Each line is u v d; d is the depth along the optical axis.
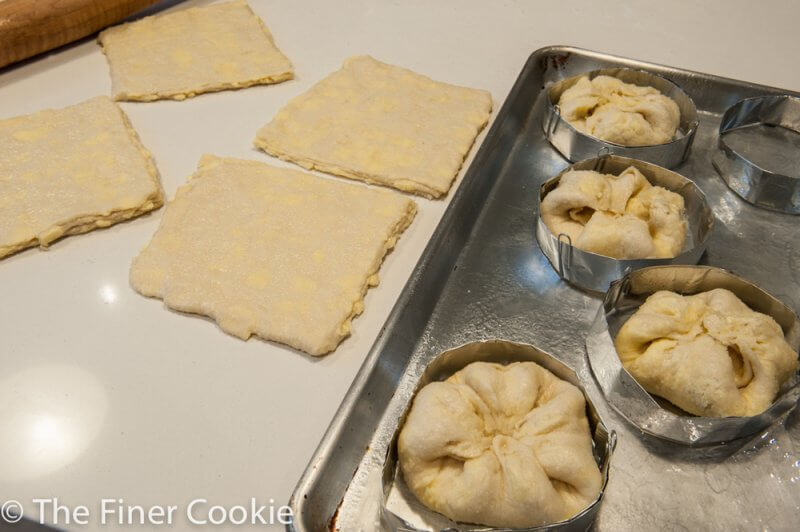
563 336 1.19
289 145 1.45
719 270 1.17
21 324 1.15
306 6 1.94
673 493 0.99
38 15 1.60
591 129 1.48
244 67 1.66
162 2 1.92
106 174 1.36
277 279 1.18
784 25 1.87
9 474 0.96
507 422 0.97
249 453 0.98
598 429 0.98
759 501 0.98
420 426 0.92
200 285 1.17
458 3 1.96
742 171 1.40
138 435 1.00
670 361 1.05
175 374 1.08
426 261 1.18
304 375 1.08
